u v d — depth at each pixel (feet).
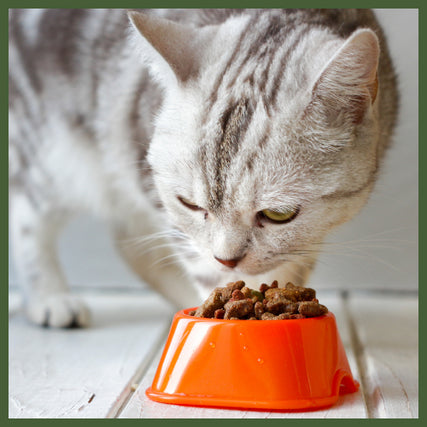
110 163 2.22
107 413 1.65
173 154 1.76
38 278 2.36
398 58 2.36
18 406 1.69
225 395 1.60
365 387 1.77
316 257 1.92
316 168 1.71
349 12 1.98
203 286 1.91
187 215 1.81
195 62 1.78
